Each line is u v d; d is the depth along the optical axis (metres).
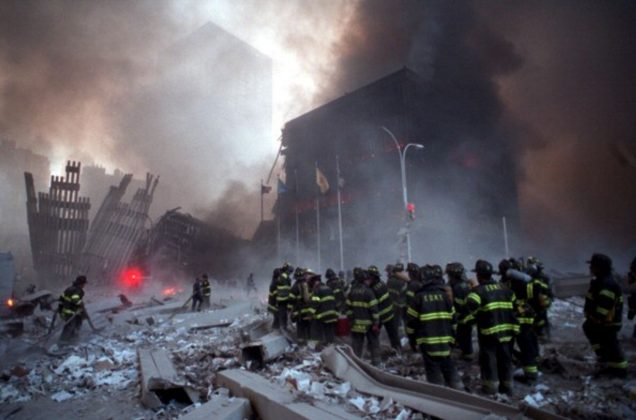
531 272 7.96
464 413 4.39
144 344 11.25
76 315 11.14
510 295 5.88
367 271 8.35
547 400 5.47
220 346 10.05
